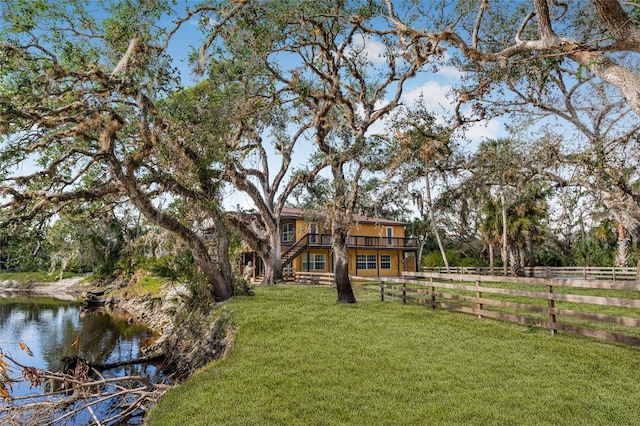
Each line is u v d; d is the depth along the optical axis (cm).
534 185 1536
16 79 1051
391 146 1417
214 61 1391
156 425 532
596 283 777
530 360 723
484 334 916
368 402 567
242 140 1773
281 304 1378
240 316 1164
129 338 1812
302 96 1472
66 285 4941
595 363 692
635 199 1271
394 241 3653
